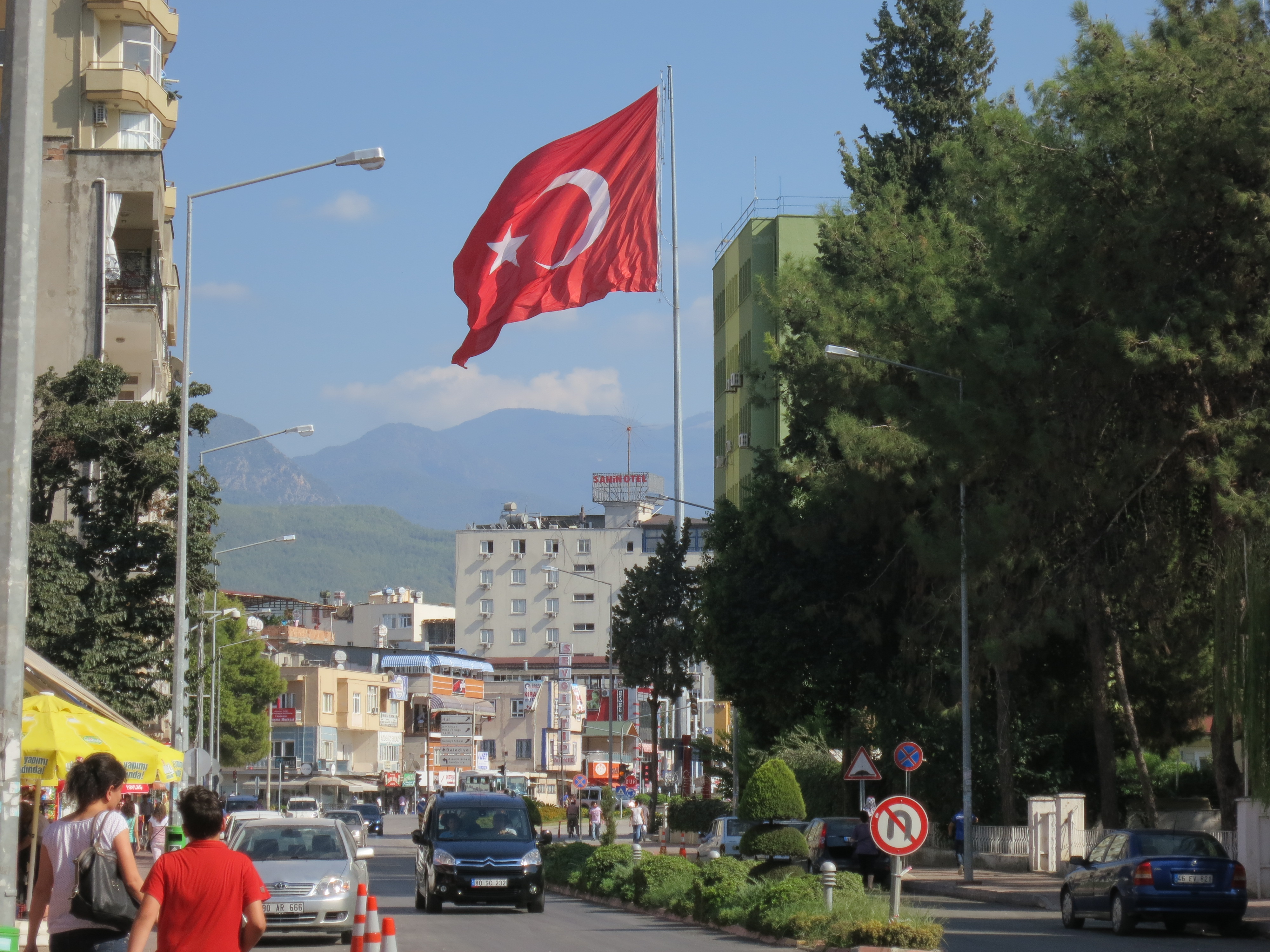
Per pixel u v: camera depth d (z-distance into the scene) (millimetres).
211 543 48250
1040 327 36250
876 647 53844
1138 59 35250
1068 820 45656
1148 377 36250
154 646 48438
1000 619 41938
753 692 54406
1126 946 25328
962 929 28719
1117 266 35344
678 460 48969
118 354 63094
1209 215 34094
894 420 44094
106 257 58031
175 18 72438
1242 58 33812
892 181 64125
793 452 55000
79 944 11273
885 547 51062
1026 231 38781
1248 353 33312
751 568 54406
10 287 11367
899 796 22344
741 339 101438
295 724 142375
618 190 34844
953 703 52781
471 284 34781
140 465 46844
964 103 67250
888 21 68688
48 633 44531
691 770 104312
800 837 31656
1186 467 36438
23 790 25516
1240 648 31734
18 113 11500
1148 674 51875
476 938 26328
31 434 11391
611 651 74812
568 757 158250
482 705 166000
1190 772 60094
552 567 186625
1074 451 37250
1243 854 35719
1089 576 39969
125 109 68812
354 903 25609
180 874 9844
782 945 24375
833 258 56344
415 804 155875
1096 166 35594
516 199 34719
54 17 68125
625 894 34562
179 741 42250
